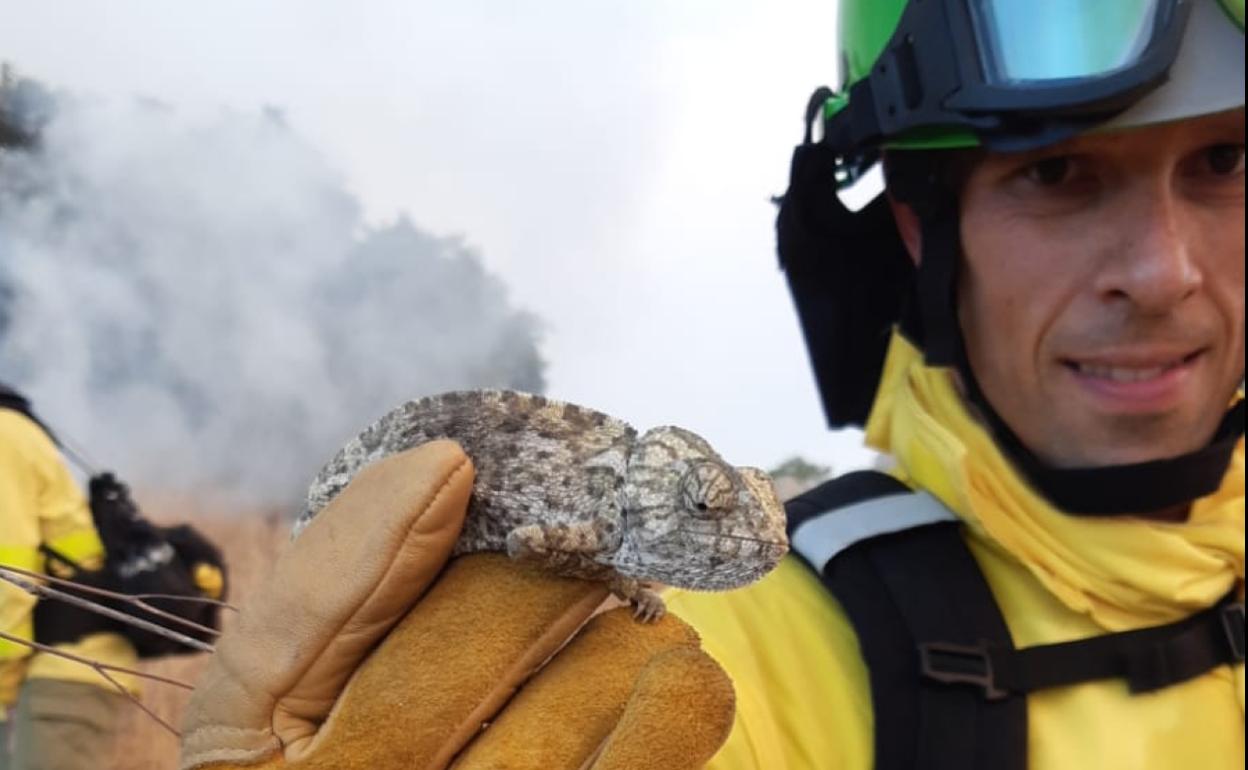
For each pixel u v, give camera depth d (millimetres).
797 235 546
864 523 432
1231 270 442
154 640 685
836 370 572
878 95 460
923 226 475
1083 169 435
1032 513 432
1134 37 400
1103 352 434
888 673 396
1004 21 415
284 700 278
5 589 614
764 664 423
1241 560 439
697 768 271
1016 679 397
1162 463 427
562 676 284
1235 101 405
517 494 286
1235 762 408
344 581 275
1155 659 408
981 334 465
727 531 272
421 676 274
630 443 291
